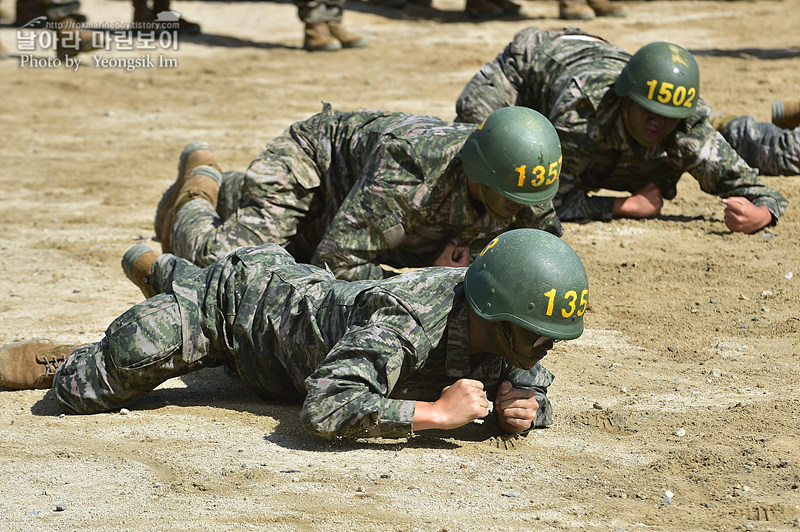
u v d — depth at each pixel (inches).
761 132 664.4
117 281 520.4
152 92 1110.4
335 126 435.5
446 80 1122.7
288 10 1646.2
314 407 289.6
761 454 295.3
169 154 847.1
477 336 296.7
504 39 1366.9
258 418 330.3
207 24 1519.4
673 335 423.2
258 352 327.0
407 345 291.1
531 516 258.8
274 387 336.2
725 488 275.6
